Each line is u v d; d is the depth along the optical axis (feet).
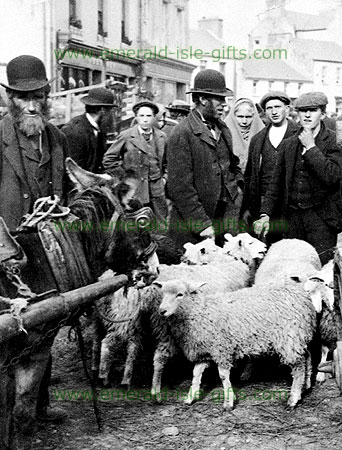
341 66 146.20
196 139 23.09
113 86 51.16
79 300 13.30
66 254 14.19
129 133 28.32
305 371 18.07
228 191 24.22
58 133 16.74
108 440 15.46
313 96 23.18
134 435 15.72
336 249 15.30
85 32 65.98
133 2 80.59
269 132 26.96
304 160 23.40
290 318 17.62
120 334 18.33
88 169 29.04
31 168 16.12
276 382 19.20
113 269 16.24
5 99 30.25
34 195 16.12
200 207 23.00
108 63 71.26
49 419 16.30
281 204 24.98
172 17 98.17
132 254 16.20
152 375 19.62
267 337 17.48
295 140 24.03
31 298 12.55
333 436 15.66
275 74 135.33
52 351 21.62
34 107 15.87
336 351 14.05
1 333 11.18
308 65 142.51
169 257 23.09
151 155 28.53
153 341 19.15
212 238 23.24
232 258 22.79
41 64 16.15
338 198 23.67
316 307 17.76
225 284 20.67
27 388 13.26
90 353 21.40
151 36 86.48
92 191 16.01
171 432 15.76
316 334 19.13
